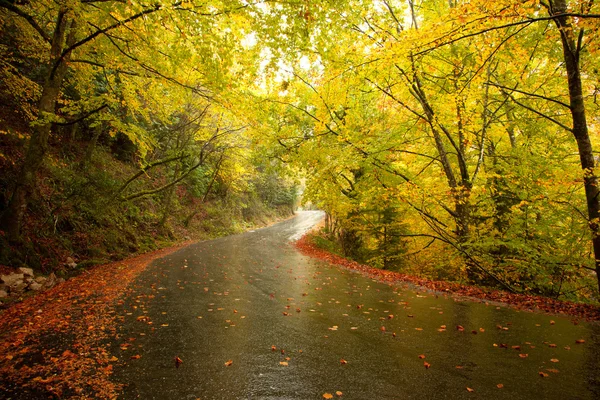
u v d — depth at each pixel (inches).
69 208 432.5
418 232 539.2
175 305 245.8
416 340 184.4
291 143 553.6
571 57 271.6
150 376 135.0
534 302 278.5
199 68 308.8
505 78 386.9
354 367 148.0
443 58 362.6
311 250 684.1
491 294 307.4
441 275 519.2
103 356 153.6
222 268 422.0
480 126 371.2
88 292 274.1
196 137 697.6
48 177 438.0
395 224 515.5
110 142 719.1
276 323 210.5
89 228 450.9
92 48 372.8
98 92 596.1
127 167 756.6
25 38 431.8
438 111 399.5
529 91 371.2
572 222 360.8
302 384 131.3
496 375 142.2
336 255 626.2
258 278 363.6
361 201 537.0
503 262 386.9
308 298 281.1
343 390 127.3
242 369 143.6
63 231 403.2
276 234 1075.9
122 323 201.0
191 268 413.4
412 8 395.5
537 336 193.3
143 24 277.3
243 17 251.1
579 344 180.4
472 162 495.5
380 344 177.3
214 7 273.9
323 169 464.4
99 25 293.3
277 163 625.3
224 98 334.6
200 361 150.6
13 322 194.9
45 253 342.6
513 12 184.2
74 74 464.4
